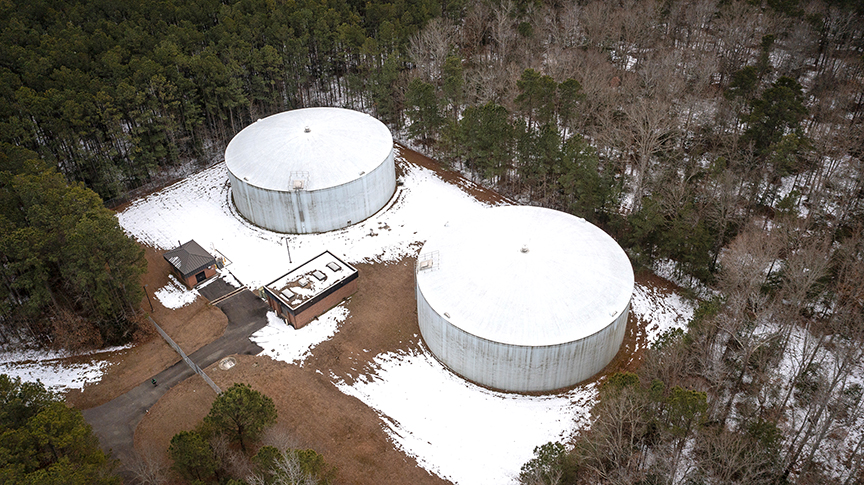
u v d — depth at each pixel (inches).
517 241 2322.8
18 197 2365.9
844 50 4023.1
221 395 1745.8
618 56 4116.6
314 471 1578.5
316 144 2967.5
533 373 2066.9
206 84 3398.1
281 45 3801.7
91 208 2308.1
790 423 1983.3
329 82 4045.3
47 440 1492.4
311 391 2156.7
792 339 2304.4
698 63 3713.1
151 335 2399.1
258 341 2373.3
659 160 3038.9
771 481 1734.7
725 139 3058.6
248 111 3752.5
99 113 3019.2
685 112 3309.5
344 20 4202.8
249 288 2637.8
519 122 2925.7
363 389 2167.8
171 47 3425.2
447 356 2209.6
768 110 2856.8
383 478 1863.9
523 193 3196.4
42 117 2893.7
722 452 1604.3
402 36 3868.1
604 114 3078.2
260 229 2984.7
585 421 2021.4
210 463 1660.9
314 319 2466.8
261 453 1595.7
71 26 3809.1
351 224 3002.0
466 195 3206.2
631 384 1704.0
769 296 2267.5
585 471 1768.0
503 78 3535.9
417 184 3304.6
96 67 3351.4
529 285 2124.8
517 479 1852.9
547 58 3789.4
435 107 3304.6
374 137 3142.2
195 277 2635.3
